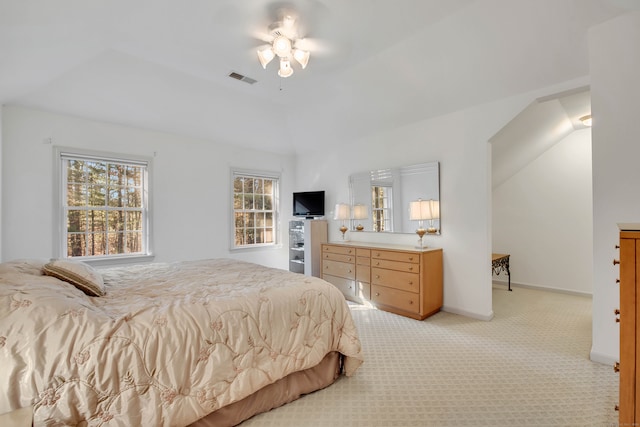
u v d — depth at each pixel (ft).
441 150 11.90
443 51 9.18
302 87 12.42
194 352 4.73
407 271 11.18
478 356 8.06
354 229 15.43
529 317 11.06
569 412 5.72
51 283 5.32
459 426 5.39
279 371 5.64
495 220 16.61
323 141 16.51
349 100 12.84
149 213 13.24
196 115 13.46
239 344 5.21
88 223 11.91
